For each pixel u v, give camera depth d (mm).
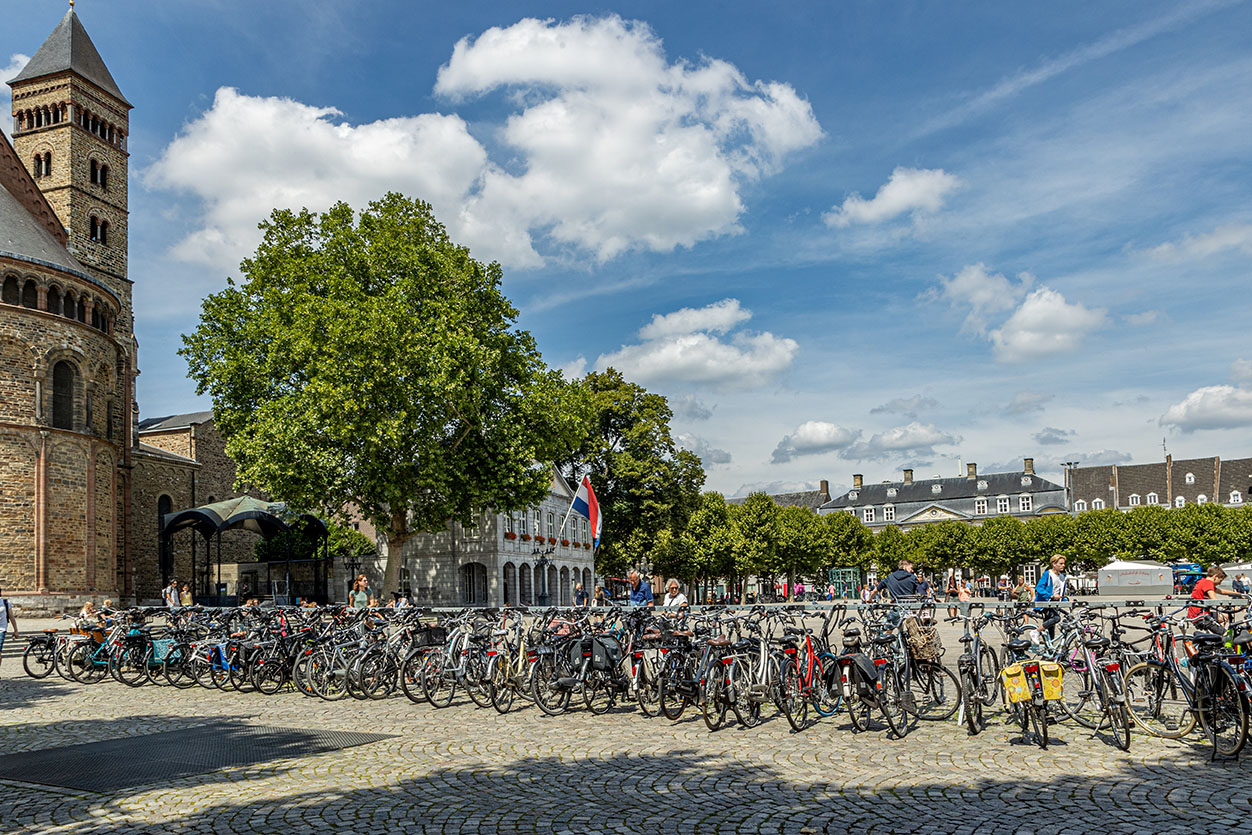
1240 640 10523
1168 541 86062
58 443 38531
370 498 37219
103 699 17422
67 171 53125
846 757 10984
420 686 15680
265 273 39031
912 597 16047
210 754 11805
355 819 8695
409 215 40312
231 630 18578
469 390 35844
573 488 65500
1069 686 11852
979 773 10094
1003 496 138625
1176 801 8844
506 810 8930
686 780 10008
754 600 94688
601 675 14125
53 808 9281
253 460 37188
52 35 55125
